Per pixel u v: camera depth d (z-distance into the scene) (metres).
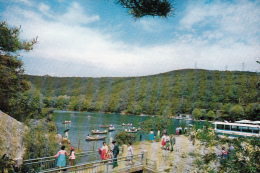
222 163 4.52
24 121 16.86
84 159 20.61
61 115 91.56
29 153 13.12
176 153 16.19
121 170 11.38
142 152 13.38
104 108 126.44
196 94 84.50
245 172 4.10
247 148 4.26
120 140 22.53
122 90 131.38
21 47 14.90
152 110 106.44
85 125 62.34
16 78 17.17
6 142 12.23
